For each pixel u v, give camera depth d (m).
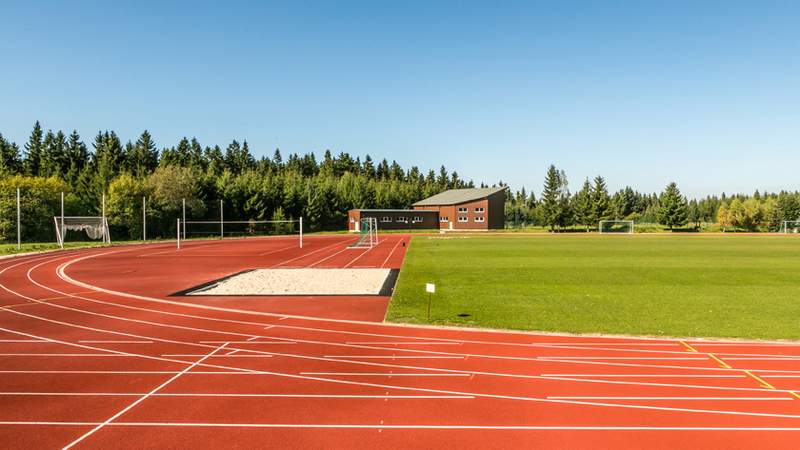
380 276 28.47
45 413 9.13
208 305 19.69
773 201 102.44
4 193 63.47
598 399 9.70
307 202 105.81
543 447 7.78
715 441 7.96
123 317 17.50
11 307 19.44
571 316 17.12
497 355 12.62
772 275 27.42
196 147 133.75
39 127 102.06
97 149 109.19
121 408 9.34
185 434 8.27
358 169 174.88
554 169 132.12
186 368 11.70
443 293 22.09
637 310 18.09
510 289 23.09
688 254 40.72
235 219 94.31
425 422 8.71
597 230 96.88
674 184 98.38
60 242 55.06
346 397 9.87
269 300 20.72
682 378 10.82
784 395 9.83
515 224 118.19
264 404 9.52
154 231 78.19
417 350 13.13
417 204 110.38
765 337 14.08
